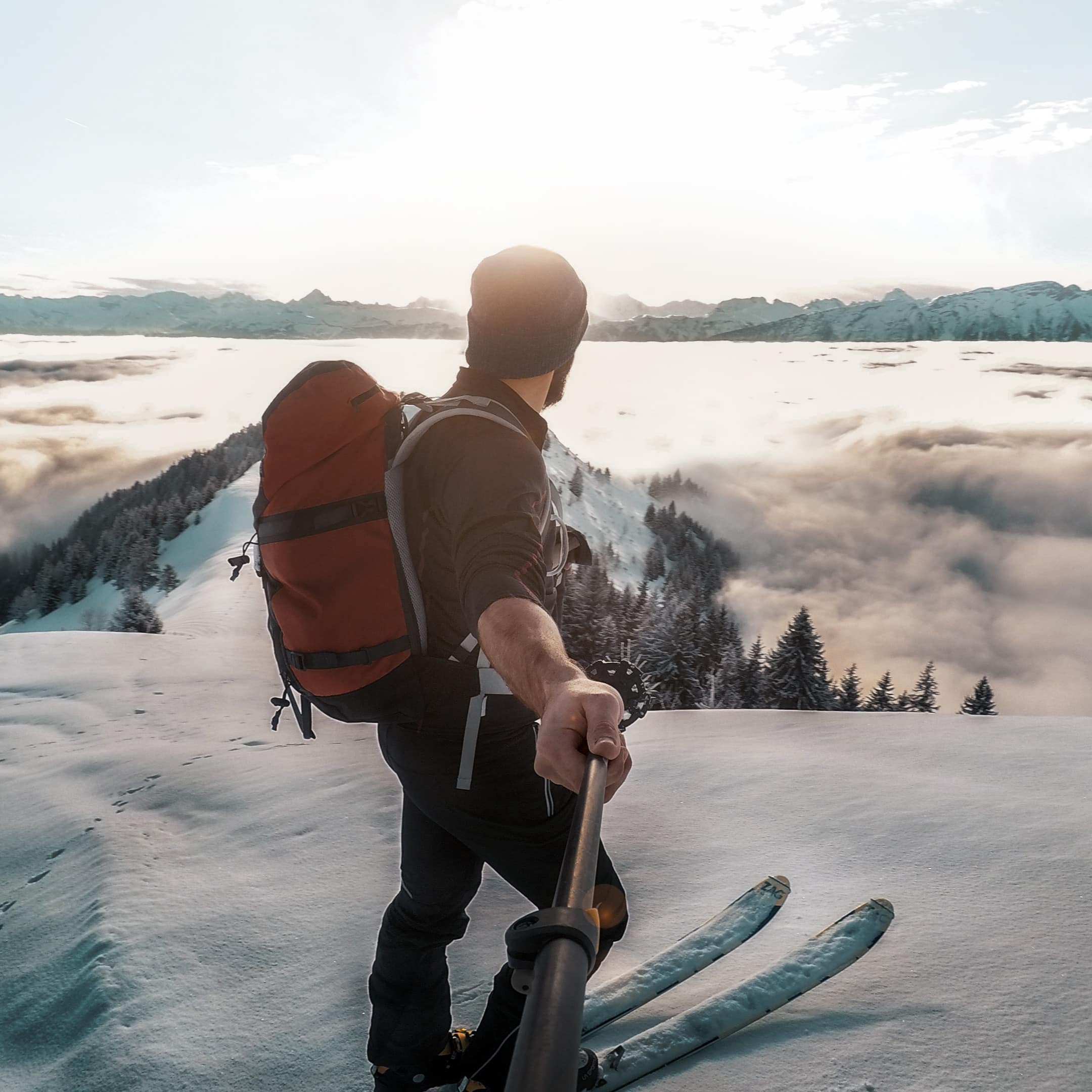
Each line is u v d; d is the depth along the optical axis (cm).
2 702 960
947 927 218
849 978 196
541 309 136
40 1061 238
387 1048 172
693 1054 176
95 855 375
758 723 514
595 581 5303
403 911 168
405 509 130
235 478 17212
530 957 53
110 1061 223
